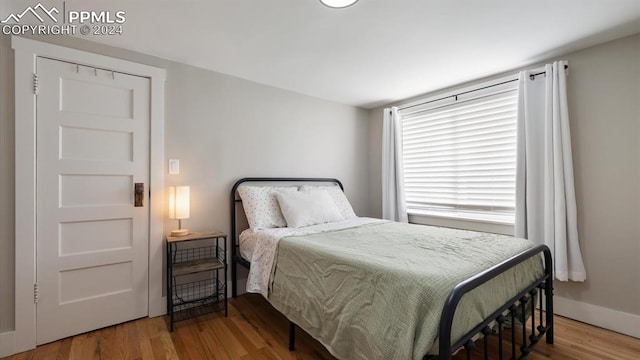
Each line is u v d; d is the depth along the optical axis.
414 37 1.99
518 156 2.41
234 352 1.77
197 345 1.85
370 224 2.67
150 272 2.23
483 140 2.79
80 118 1.98
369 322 1.28
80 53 1.97
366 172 3.92
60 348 1.80
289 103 3.14
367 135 3.94
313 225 2.62
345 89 3.11
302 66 2.49
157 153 2.27
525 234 2.39
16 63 1.77
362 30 1.90
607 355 1.73
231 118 2.71
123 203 2.14
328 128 3.51
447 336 1.02
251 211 2.56
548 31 1.90
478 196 2.84
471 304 1.23
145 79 2.24
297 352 1.77
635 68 1.94
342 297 1.46
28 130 1.80
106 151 2.08
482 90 2.77
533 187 2.31
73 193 1.96
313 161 3.36
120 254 2.12
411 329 1.10
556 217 2.14
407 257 1.52
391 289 1.25
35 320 1.81
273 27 1.86
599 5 1.61
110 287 2.09
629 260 1.97
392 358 1.14
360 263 1.44
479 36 1.97
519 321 2.00
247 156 2.82
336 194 3.20
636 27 1.85
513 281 1.56
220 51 2.21
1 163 1.74
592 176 2.11
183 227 2.43
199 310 2.38
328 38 2.01
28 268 1.79
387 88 3.07
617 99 2.00
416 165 3.42
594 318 2.09
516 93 2.55
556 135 2.16
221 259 2.63
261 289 2.12
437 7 1.64
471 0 1.57
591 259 2.11
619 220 2.00
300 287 1.76
